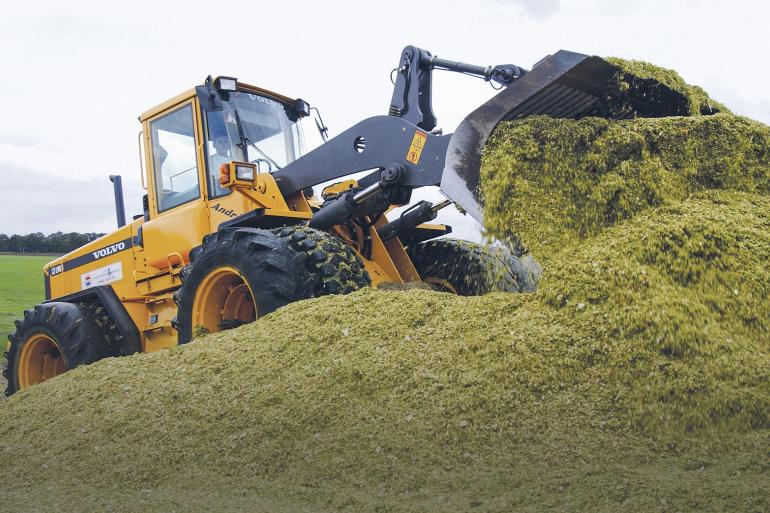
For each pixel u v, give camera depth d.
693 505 2.12
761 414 2.61
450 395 2.98
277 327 3.95
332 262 4.76
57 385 4.36
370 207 5.12
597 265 3.32
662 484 2.26
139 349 6.52
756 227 3.44
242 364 3.67
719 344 2.89
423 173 4.79
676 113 4.57
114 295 6.62
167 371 3.93
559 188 3.90
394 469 2.66
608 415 2.75
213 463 3.01
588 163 3.85
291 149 6.41
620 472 2.41
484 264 5.81
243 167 5.35
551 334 3.12
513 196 3.96
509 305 3.44
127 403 3.70
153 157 6.47
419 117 5.07
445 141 4.69
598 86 4.32
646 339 2.95
